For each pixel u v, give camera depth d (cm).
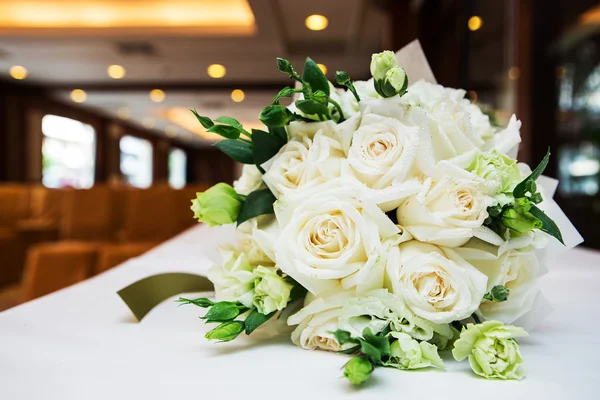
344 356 45
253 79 651
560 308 61
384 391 38
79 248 337
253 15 404
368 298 44
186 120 1213
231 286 50
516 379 40
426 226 45
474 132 51
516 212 44
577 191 218
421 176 46
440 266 44
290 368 42
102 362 43
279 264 45
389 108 47
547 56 225
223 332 45
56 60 562
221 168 1633
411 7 346
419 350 42
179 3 453
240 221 50
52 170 848
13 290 390
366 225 44
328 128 49
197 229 184
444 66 326
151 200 375
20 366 42
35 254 326
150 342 48
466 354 42
